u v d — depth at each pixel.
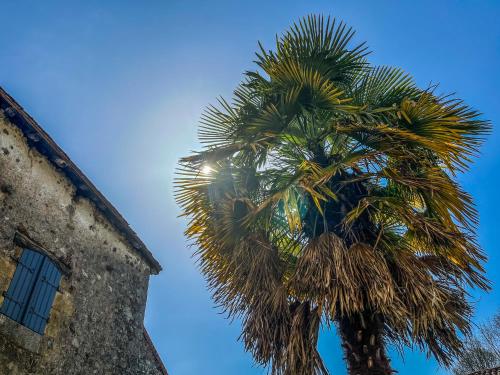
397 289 4.62
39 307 5.62
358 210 5.08
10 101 5.46
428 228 5.03
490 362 19.22
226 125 6.19
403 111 5.51
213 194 5.95
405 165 5.40
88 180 6.82
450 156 5.30
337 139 6.02
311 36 5.86
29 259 5.60
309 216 5.64
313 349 4.62
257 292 5.22
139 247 8.09
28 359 5.23
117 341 6.97
